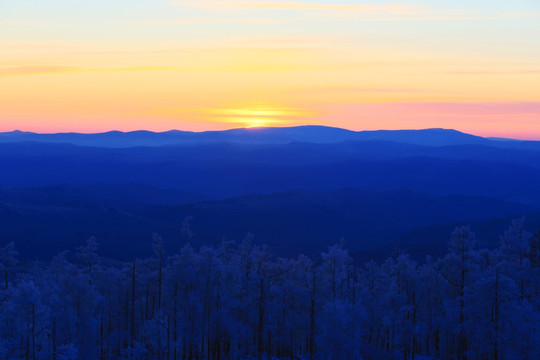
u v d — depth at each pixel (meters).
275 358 87.81
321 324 78.25
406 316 80.88
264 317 85.81
